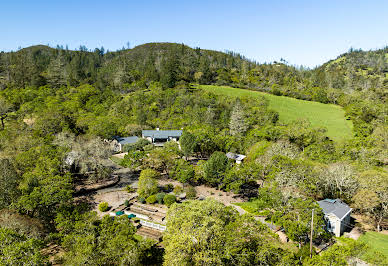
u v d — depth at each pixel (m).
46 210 32.25
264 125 89.62
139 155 56.03
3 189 32.47
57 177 37.47
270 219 38.47
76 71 150.00
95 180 53.62
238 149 73.06
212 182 49.84
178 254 20.89
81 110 99.06
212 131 83.31
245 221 24.95
